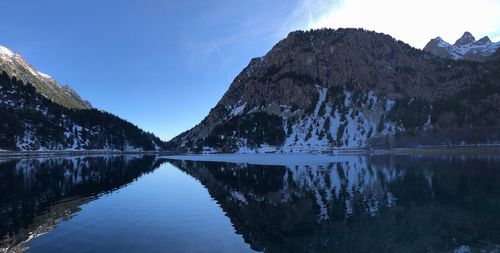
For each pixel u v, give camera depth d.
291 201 42.50
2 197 45.53
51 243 24.86
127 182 63.62
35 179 68.38
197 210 36.78
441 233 27.78
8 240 25.56
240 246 24.69
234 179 68.69
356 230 28.91
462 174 69.50
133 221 31.62
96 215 34.16
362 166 96.94
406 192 48.19
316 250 23.95
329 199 43.59
